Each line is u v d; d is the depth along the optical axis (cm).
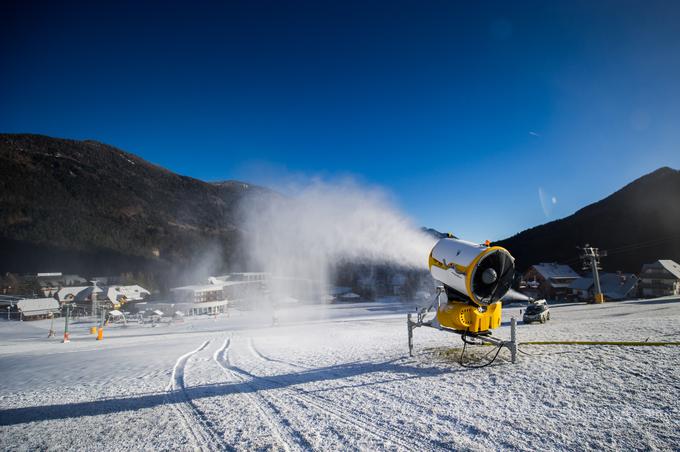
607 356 774
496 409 555
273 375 948
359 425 547
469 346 1050
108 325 6488
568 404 546
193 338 3078
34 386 1115
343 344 1552
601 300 4962
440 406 589
